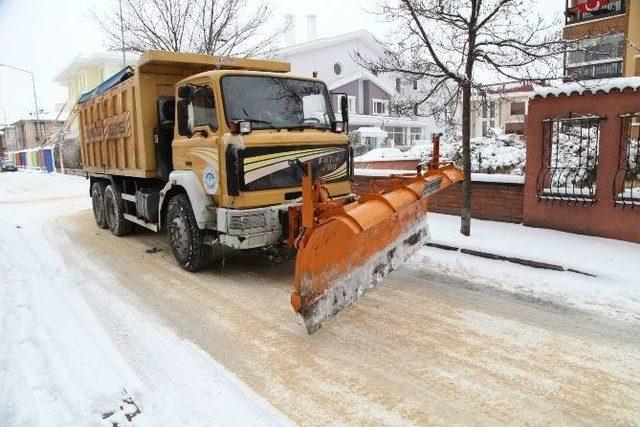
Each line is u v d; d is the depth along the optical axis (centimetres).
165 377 360
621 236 675
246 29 1258
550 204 751
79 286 584
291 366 378
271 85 601
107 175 930
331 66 3062
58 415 307
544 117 741
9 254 745
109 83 838
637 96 640
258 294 549
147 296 545
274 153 558
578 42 709
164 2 1209
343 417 312
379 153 1928
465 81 683
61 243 848
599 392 336
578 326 444
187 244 632
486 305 498
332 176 615
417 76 745
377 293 537
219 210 558
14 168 4094
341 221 366
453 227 788
